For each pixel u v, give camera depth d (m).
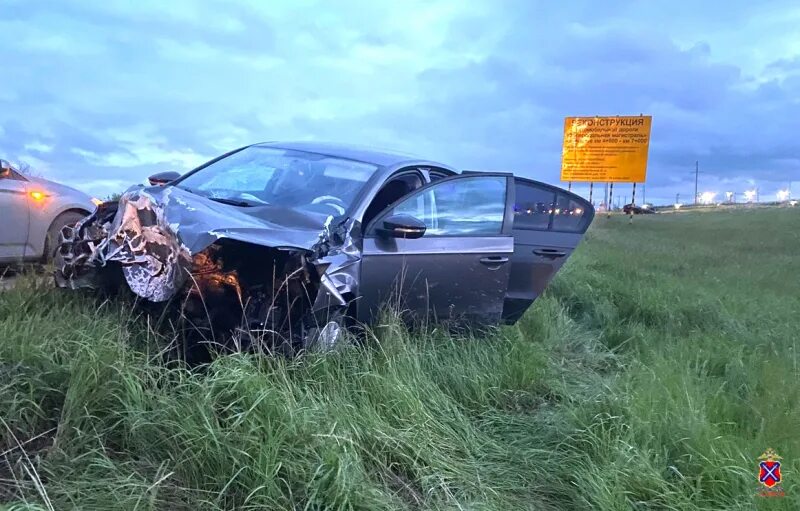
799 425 4.09
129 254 3.92
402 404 3.88
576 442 3.95
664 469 3.62
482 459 3.78
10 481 2.72
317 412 3.41
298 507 2.87
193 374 3.53
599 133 34.81
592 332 7.11
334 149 5.66
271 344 3.98
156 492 2.73
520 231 6.09
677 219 44.06
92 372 3.28
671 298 8.94
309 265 4.11
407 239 4.88
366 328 4.56
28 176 6.59
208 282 3.85
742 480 3.50
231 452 2.98
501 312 5.60
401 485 3.36
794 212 48.47
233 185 5.24
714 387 4.95
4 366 3.27
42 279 4.60
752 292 10.55
